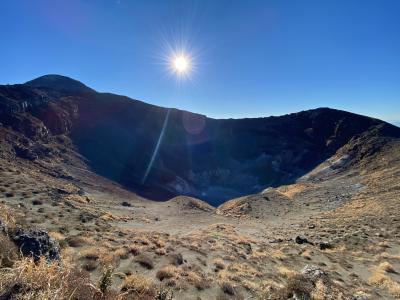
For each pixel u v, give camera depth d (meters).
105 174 111.31
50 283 5.04
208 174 169.00
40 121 115.94
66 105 147.38
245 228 50.50
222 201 145.75
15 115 105.69
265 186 158.00
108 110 170.50
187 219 60.31
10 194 32.44
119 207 65.50
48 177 74.06
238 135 193.62
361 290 16.91
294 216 62.72
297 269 20.80
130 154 145.88
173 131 183.88
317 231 42.22
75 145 125.62
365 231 36.78
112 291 7.19
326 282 13.33
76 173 94.06
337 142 158.75
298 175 151.62
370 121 160.75
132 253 16.48
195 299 11.54
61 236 17.41
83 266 11.92
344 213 54.50
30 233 8.83
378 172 93.81
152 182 131.00
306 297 11.06
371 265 24.25
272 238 38.41
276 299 11.18
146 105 188.88
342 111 177.50
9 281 4.71
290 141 178.75
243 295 13.04
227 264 18.48
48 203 33.81
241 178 168.88
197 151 180.38
